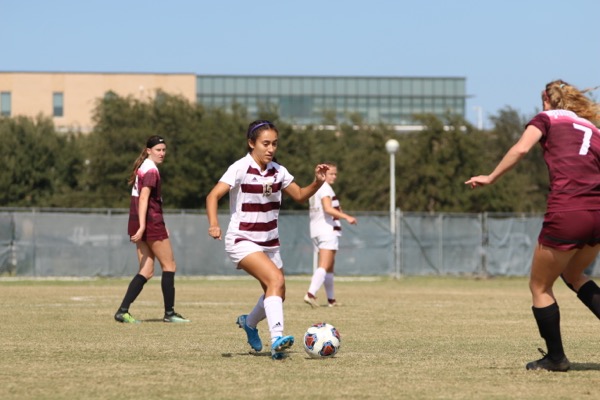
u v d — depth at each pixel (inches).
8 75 6314.0
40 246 2028.8
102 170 3580.2
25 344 690.2
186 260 2122.3
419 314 1035.9
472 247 2279.8
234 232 595.2
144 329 822.5
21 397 449.1
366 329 842.2
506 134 4271.7
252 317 626.2
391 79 7455.7
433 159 3371.1
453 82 7470.5
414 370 549.6
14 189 3698.3
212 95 7263.8
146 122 3624.5
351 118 5039.4
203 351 646.5
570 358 617.3
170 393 461.7
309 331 611.5
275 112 3875.5
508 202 3287.4
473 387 482.6
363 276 2209.6
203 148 3479.3
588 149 520.1
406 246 2226.9
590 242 520.7
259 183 587.5
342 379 510.6
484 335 786.2
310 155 3836.1
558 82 550.9
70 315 978.7
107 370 544.4
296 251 2191.2
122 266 2062.0
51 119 4030.5
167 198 3449.8
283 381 502.9
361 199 3617.1
